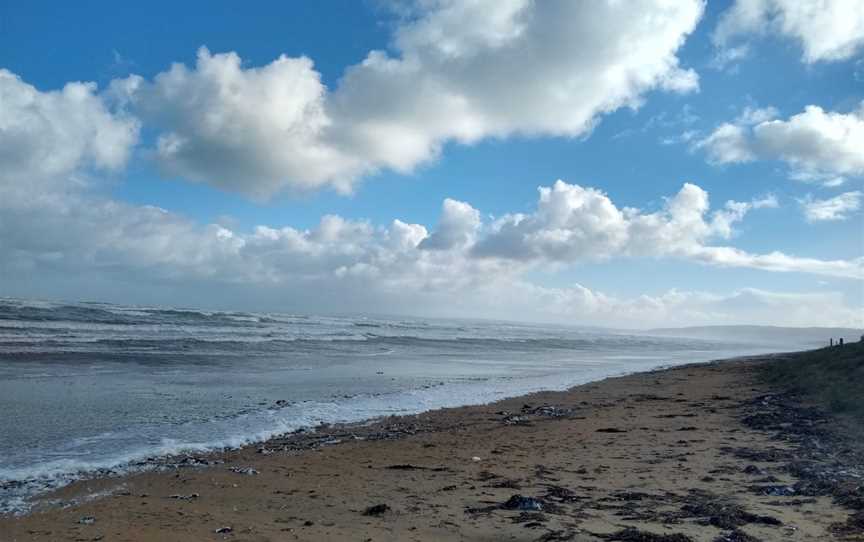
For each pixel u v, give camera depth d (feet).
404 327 253.44
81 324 122.11
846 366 63.77
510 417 51.44
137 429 41.83
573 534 19.63
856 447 33.53
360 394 64.64
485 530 20.44
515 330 354.33
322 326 195.72
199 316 166.20
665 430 42.93
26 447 35.14
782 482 26.63
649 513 22.12
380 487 27.40
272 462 33.27
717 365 120.78
